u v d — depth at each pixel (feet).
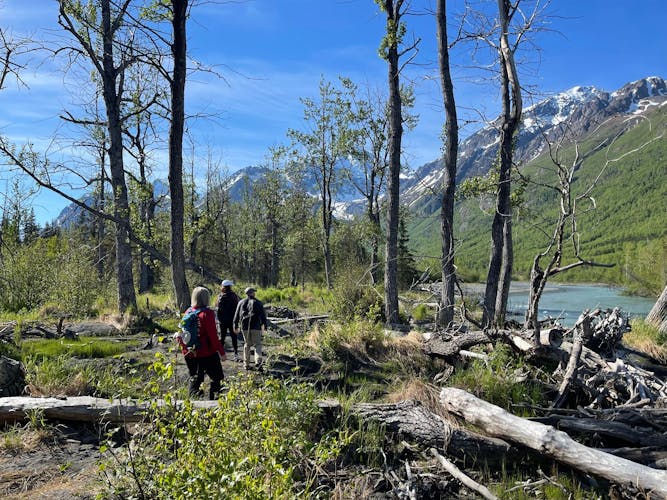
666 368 28.89
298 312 64.18
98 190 62.90
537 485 16.12
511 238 43.06
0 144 37.81
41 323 42.34
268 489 11.64
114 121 52.85
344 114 104.47
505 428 17.51
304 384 19.54
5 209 52.65
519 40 38.83
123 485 12.33
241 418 13.93
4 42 35.91
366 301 50.01
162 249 80.94
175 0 34.65
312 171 120.88
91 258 50.60
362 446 17.75
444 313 40.32
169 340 36.32
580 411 20.29
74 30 44.24
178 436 12.31
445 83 42.83
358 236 104.58
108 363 28.76
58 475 15.78
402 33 45.68
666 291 38.58
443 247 42.45
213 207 133.59
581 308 94.48
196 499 10.07
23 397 20.17
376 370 28.91
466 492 16.08
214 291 77.20
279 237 155.53
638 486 14.49
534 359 25.73
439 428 18.20
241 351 36.24
